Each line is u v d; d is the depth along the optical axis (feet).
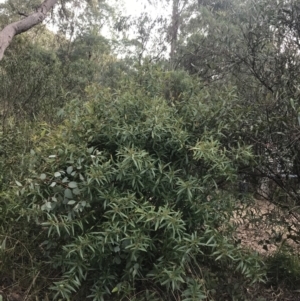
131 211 9.20
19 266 10.71
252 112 11.53
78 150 10.01
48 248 10.21
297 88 11.28
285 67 12.22
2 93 22.91
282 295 11.03
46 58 41.14
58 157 10.05
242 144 11.40
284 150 10.94
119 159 10.19
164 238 9.57
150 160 9.69
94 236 9.23
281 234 12.00
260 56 12.65
